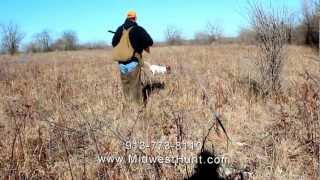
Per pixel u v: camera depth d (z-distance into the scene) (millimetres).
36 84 11500
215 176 5367
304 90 8242
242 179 5270
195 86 9930
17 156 5602
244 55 20188
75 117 7453
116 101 8656
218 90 9016
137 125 7027
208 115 7488
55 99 9055
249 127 6961
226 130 6742
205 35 56500
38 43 55875
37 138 6340
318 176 5109
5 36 49312
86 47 58656
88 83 11445
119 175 5207
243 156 5840
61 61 23906
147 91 9727
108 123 7035
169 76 11719
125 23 8492
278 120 7043
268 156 5742
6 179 5121
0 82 12742
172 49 32062
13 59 29016
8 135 6527
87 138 6348
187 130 6727
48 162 5648
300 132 6332
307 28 26406
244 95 8711
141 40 8406
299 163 5527
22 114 7746
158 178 5188
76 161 5688
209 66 15641
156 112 7785
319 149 5566
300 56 19094
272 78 9031
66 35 57062
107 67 17281
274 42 9055
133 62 8391
